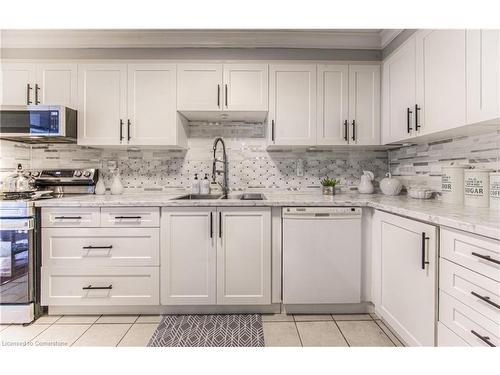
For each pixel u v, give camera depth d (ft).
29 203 6.62
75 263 6.82
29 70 7.73
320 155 9.01
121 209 6.81
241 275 6.85
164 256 6.81
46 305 6.84
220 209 6.79
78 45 7.79
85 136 7.79
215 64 7.80
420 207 5.48
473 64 4.68
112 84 7.79
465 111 4.87
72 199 7.05
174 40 7.77
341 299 6.82
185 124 8.64
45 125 7.22
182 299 6.82
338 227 6.78
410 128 6.51
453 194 6.01
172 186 8.95
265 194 8.70
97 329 6.36
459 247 4.07
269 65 7.84
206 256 6.81
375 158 9.03
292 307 6.98
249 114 8.20
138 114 7.80
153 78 7.80
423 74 6.04
